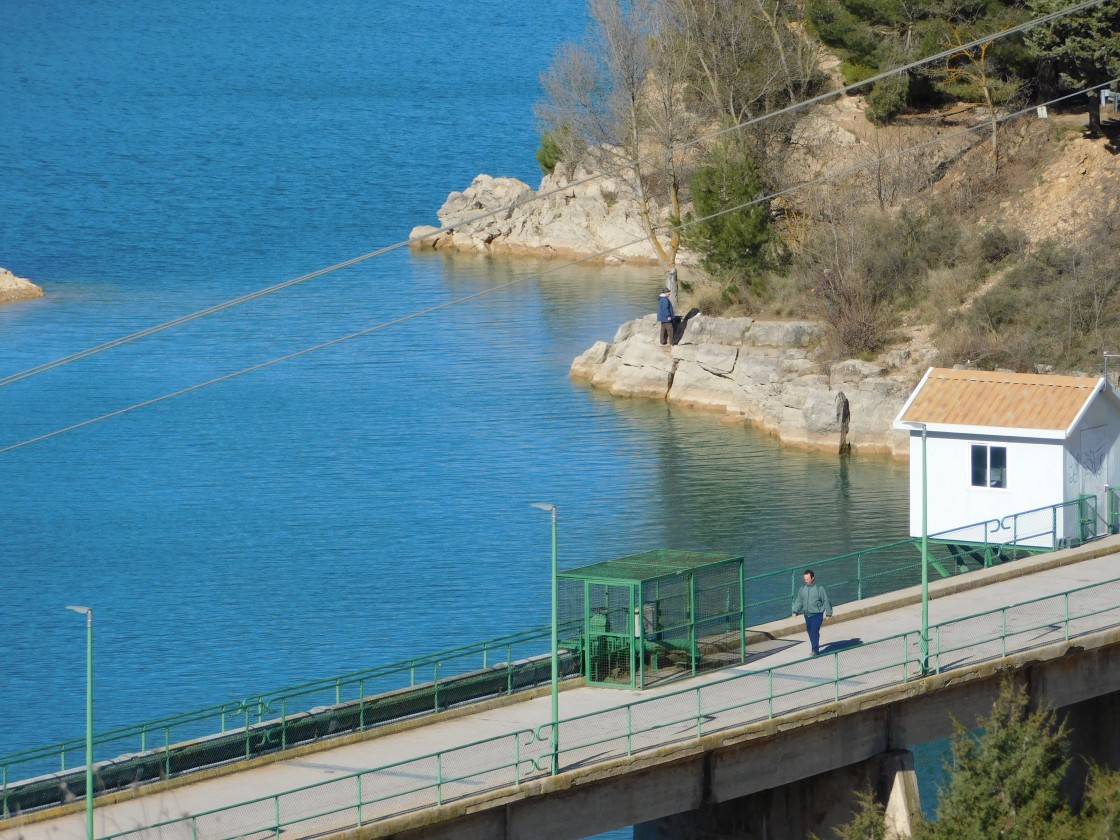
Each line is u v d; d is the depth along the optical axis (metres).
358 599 183.12
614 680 130.00
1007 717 119.06
